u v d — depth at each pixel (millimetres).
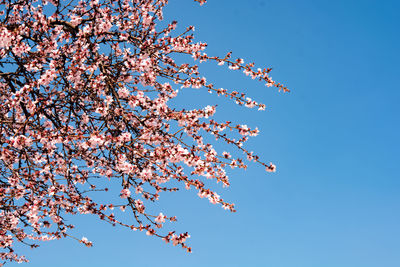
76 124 6363
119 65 6043
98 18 5816
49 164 5492
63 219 5910
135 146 5934
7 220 5617
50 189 5371
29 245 6461
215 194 5258
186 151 5312
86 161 6176
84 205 5688
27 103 5047
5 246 5652
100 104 5469
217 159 5852
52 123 6633
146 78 5938
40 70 5613
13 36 4879
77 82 5434
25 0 6227
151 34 6352
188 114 5840
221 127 6082
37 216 5477
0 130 5504
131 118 6074
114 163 5961
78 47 5477
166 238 5293
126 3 6602
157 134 5668
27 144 4801
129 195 5832
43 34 5617
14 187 5363
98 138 5004
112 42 6188
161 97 5848
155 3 6898
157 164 5465
